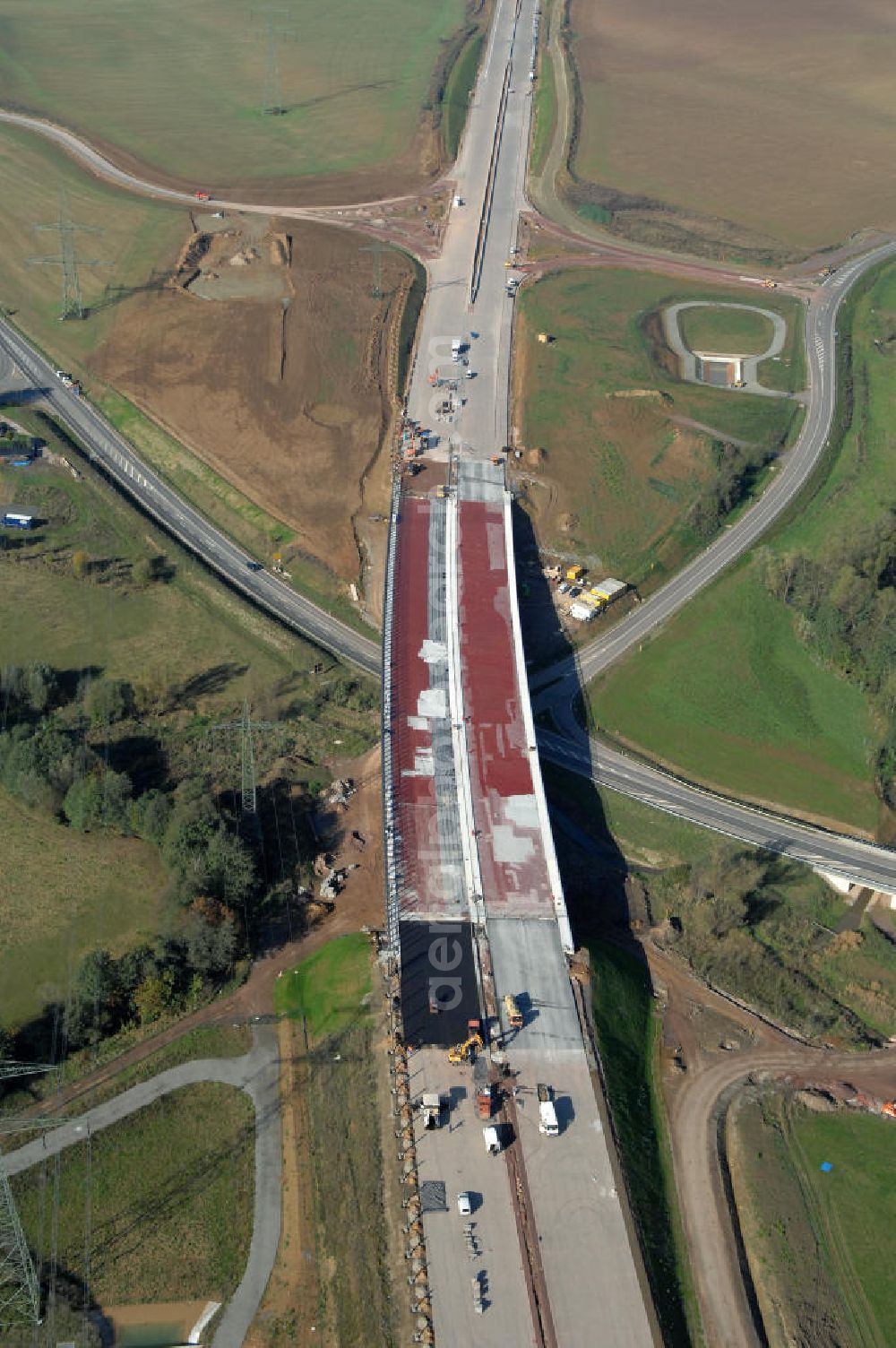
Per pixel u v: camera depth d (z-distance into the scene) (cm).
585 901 15325
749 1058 13612
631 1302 10594
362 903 15075
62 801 15950
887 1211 12175
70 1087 12788
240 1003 13825
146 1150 12275
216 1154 12269
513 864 14838
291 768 17112
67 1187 11894
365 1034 13050
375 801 16638
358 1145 11938
